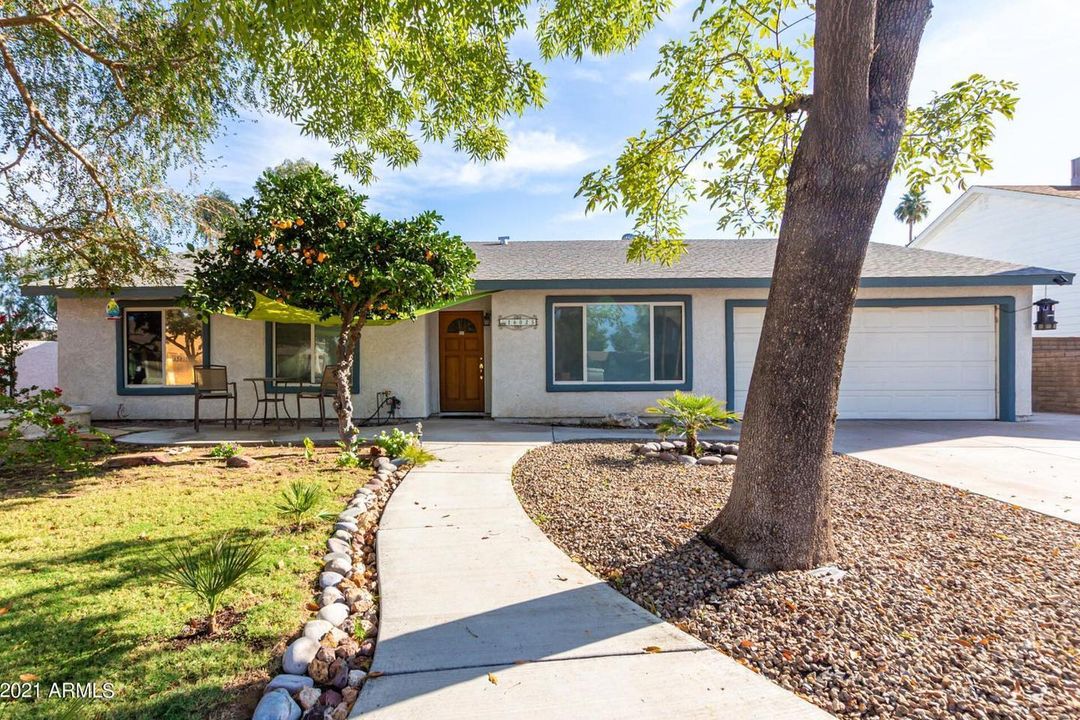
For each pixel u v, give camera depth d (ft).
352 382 35.53
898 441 27.40
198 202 27.76
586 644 8.52
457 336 38.04
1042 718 6.81
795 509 11.28
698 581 10.73
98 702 6.86
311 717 6.82
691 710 6.95
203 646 8.16
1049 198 49.11
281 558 11.54
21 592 9.78
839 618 9.16
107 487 17.37
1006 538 13.14
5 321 26.27
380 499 16.99
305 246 22.09
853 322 34.91
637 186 19.21
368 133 24.09
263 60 13.50
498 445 26.22
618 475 19.62
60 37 23.41
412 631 8.86
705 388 34.63
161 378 34.83
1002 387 34.35
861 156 10.75
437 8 15.64
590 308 34.73
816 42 11.00
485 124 22.99
